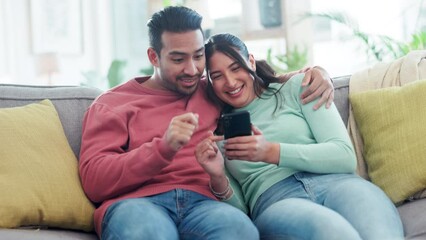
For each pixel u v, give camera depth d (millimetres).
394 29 3561
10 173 1447
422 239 1381
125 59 5328
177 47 1604
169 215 1474
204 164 1499
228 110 1768
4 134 1517
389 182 1679
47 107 1744
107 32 5355
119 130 1614
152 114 1663
